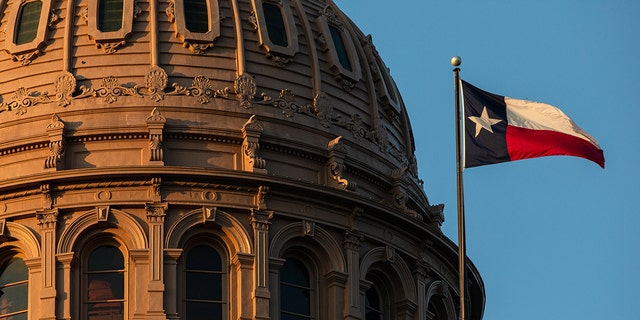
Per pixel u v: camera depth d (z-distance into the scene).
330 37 89.25
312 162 85.38
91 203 81.56
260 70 86.25
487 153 69.75
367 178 87.44
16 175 83.31
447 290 89.12
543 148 69.75
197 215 81.75
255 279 81.00
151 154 82.38
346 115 88.06
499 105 70.38
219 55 85.94
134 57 85.25
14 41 86.62
